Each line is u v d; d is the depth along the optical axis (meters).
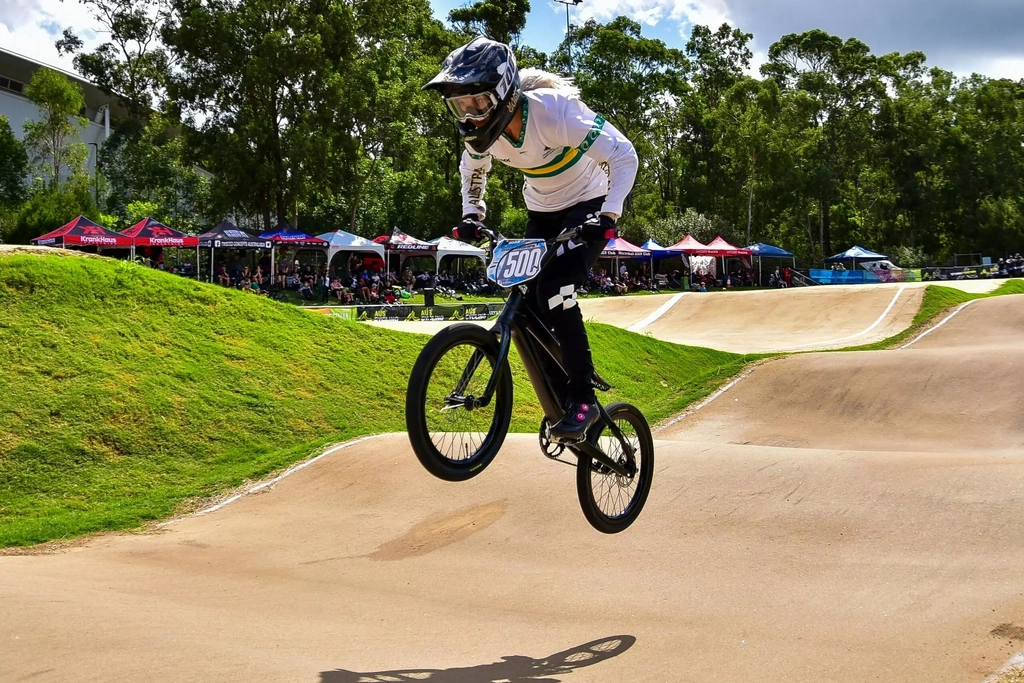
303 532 8.69
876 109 66.31
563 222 4.44
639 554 6.82
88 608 5.46
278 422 13.21
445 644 4.98
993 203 63.78
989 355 15.92
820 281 51.56
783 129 59.03
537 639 5.08
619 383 18.88
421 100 47.03
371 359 16.38
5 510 9.94
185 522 9.67
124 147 51.81
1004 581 5.31
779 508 7.29
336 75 39.09
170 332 14.47
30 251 15.09
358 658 4.55
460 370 4.23
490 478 9.17
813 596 5.53
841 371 16.53
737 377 17.36
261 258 36.03
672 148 66.31
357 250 34.62
